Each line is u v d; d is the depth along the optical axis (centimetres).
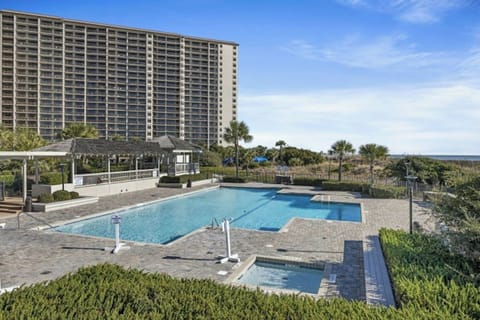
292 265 879
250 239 1101
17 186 1919
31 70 6244
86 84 6625
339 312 347
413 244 712
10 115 6141
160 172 3011
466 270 516
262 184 2934
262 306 368
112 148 2289
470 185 595
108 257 901
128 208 1788
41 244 1026
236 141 3297
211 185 2855
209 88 7612
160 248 990
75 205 1762
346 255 919
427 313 351
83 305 365
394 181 2427
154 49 7194
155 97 7219
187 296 393
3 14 6084
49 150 1953
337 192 2441
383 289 570
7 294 389
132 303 378
